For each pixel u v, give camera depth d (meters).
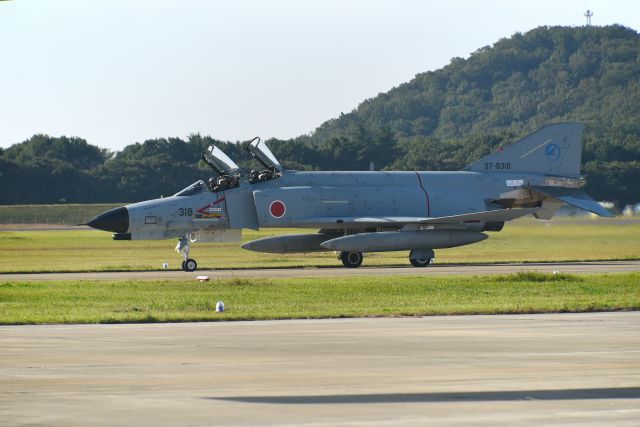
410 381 26.64
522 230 99.50
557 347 32.94
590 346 33.16
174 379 26.97
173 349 32.66
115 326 40.00
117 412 22.88
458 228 83.06
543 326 39.28
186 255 76.69
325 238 82.00
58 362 29.84
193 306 47.25
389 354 31.39
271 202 79.88
